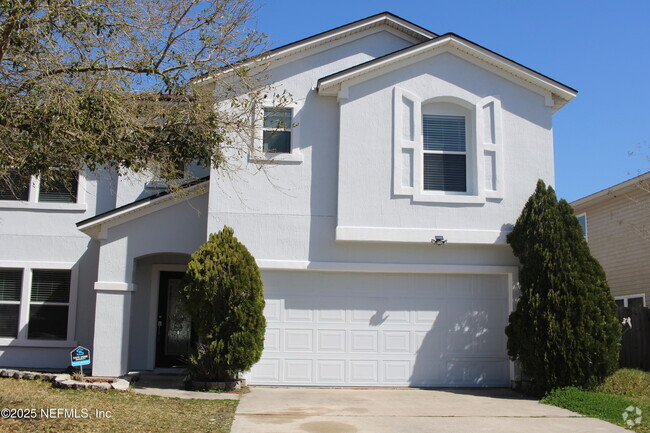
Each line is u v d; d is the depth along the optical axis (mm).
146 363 14367
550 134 13250
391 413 9750
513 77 13312
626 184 18750
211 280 11391
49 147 8180
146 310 14578
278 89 13102
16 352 14320
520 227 12492
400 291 12930
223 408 9750
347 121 12820
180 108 9188
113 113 8156
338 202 12586
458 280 13062
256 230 12625
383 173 12750
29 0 7918
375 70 12953
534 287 11883
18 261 14570
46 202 14820
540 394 11719
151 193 14719
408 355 12773
